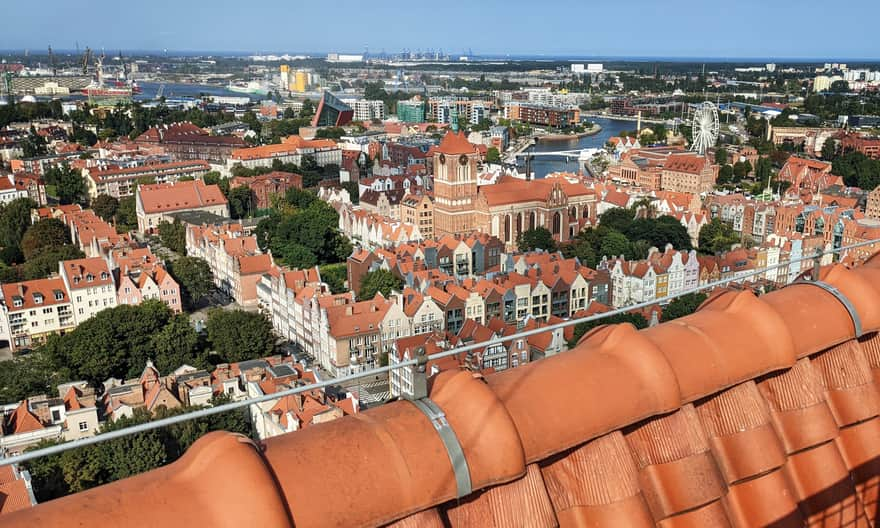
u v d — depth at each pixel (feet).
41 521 28.50
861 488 52.60
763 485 46.75
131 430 32.53
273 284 443.73
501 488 37.24
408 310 379.55
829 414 50.37
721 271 476.95
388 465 33.63
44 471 214.69
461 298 393.50
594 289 440.86
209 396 277.03
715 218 646.33
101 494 30.37
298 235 578.66
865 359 54.39
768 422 47.24
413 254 506.07
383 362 368.07
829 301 52.80
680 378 43.60
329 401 268.21
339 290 506.07
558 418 38.93
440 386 38.47
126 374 342.23
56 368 332.80
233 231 576.61
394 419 35.78
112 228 575.38
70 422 265.75
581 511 40.11
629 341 43.45
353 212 651.25
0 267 553.23
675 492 42.75
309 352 398.42
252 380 293.43
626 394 41.14
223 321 357.41
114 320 340.80
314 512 31.63
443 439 35.12
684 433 43.50
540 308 419.74
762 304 49.21
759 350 47.29
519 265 462.19
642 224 611.06
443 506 36.35
